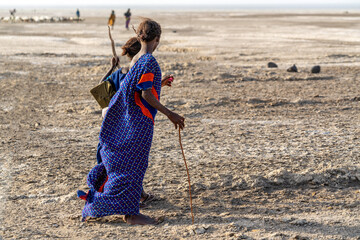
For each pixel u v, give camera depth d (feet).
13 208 15.55
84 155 21.48
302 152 21.49
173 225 14.26
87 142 23.79
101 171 14.37
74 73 47.60
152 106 13.50
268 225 14.11
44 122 28.14
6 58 59.82
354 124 26.99
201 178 18.20
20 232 13.65
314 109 31.09
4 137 24.68
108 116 13.76
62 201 16.15
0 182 17.89
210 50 71.41
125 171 13.66
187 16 268.00
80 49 72.90
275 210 15.31
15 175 18.72
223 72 47.57
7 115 29.96
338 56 61.52
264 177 17.88
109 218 14.82
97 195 13.93
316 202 15.97
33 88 39.60
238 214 15.03
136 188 13.75
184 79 43.37
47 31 117.80
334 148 22.06
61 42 85.30
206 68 50.93
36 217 14.88
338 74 46.44
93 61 57.16
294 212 15.15
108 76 15.60
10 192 16.93
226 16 264.11
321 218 14.58
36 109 31.71
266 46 77.56
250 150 21.98
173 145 23.03
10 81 42.80
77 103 33.19
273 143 23.17
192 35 104.94
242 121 28.04
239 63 56.08
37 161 20.53
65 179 18.26
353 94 35.86
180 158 20.89
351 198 16.26
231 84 41.04
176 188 17.29
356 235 13.29
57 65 54.24
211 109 31.27
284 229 13.80
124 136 13.60
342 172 18.25
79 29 126.93
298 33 109.19
